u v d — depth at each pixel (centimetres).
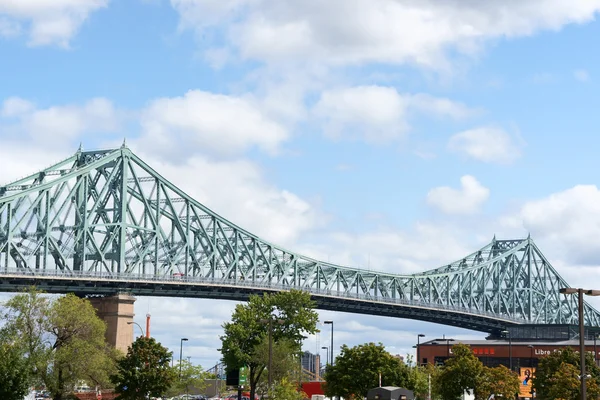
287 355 17562
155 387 15238
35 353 16000
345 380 17262
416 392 18088
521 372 19912
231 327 17712
